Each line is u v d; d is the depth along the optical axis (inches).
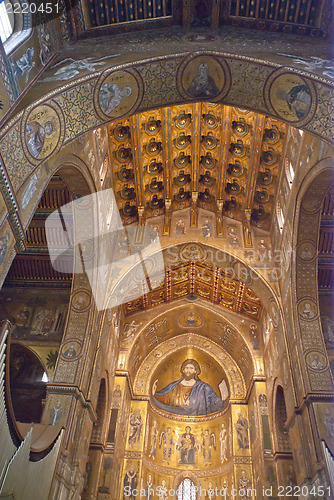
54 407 505.7
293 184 558.6
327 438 469.7
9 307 652.7
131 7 446.3
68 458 481.7
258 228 711.7
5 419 334.6
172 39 453.7
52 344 613.6
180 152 656.4
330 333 632.4
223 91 458.3
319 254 647.1
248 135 603.2
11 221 320.5
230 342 914.1
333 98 391.9
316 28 446.3
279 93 429.7
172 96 462.0
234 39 451.2
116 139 591.2
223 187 695.7
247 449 812.6
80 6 425.7
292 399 560.7
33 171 353.7
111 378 739.4
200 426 949.2
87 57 417.7
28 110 332.2
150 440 895.1
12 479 345.1
